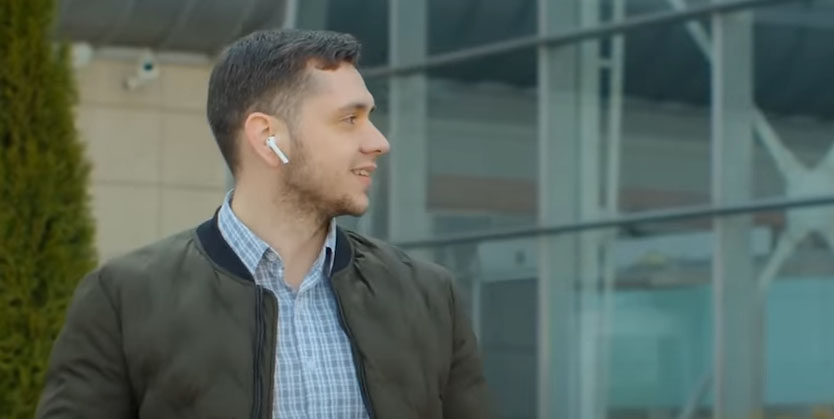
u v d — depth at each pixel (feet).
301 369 9.03
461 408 9.66
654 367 33.09
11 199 22.43
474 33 36.32
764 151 31.35
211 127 9.54
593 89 34.30
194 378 8.81
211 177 47.60
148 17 43.09
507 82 35.68
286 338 9.10
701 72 32.45
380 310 9.23
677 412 32.71
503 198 35.73
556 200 34.81
